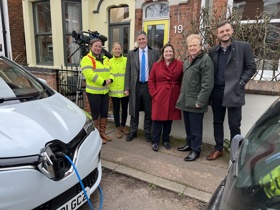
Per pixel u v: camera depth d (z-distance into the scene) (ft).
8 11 28.78
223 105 10.05
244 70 9.94
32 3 26.58
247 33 12.49
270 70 13.03
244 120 11.98
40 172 5.46
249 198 3.73
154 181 9.45
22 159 5.28
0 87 7.96
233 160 4.96
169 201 8.45
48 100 8.08
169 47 11.25
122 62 13.32
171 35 20.99
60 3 24.23
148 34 22.76
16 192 5.09
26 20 26.68
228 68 9.89
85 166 6.77
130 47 23.58
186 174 10.00
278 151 4.20
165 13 21.54
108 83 12.09
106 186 9.23
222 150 11.54
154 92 11.76
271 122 5.04
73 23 25.38
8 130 5.78
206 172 10.18
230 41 9.89
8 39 28.71
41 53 27.68
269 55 12.28
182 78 11.32
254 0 14.84
